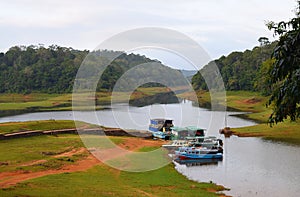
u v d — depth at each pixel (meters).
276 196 15.46
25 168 18.22
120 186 15.41
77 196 13.09
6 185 14.58
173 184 16.59
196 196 14.83
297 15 12.88
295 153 25.06
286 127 35.66
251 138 31.77
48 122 34.03
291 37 9.25
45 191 13.46
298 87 8.92
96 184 15.43
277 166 21.14
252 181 17.83
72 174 17.08
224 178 18.39
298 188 16.64
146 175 17.62
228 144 28.59
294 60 9.20
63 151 22.73
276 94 9.95
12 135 27.86
